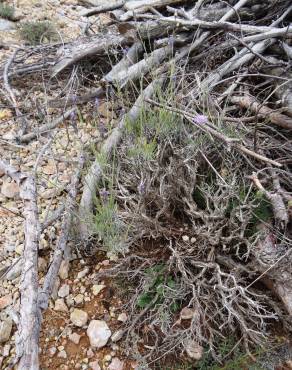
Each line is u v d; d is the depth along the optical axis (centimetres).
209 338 206
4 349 211
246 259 213
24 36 437
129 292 226
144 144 227
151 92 276
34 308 195
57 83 351
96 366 206
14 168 262
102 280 233
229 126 244
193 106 265
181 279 216
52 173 282
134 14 304
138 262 233
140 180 233
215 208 220
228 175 232
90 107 324
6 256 244
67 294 228
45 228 244
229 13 301
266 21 315
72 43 375
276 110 249
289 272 206
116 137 262
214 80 276
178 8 336
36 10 499
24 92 345
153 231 228
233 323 211
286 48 277
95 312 222
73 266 238
